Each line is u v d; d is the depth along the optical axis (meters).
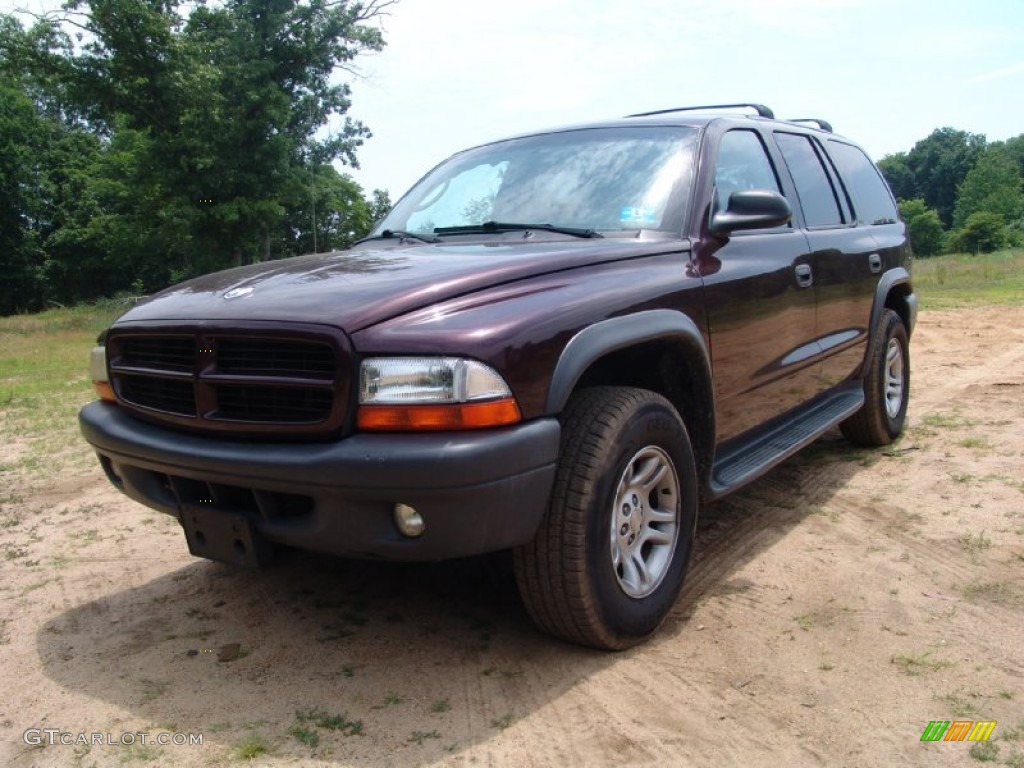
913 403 6.54
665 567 2.94
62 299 50.16
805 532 3.85
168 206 29.98
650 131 3.75
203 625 3.11
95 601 3.37
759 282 3.57
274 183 29.91
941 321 12.09
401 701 2.54
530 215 3.52
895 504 4.17
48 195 48.53
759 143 4.14
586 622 2.63
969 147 113.50
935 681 2.56
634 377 3.24
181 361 2.73
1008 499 4.14
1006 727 2.32
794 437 4.03
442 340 2.33
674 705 2.47
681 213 3.36
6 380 10.85
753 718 2.40
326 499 2.37
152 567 3.72
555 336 2.51
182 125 28.00
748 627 2.95
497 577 3.45
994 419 5.82
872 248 4.93
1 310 47.59
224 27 29.19
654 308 2.89
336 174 41.69
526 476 2.39
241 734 2.39
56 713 2.54
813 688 2.54
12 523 4.39
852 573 3.37
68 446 6.25
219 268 31.48
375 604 3.25
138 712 2.53
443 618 3.10
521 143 4.00
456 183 3.96
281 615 3.17
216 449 2.54
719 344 3.28
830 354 4.39
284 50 30.06
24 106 45.56
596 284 2.77
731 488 3.34
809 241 4.17
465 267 2.70
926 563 3.44
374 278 2.69
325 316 2.42
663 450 2.90
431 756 2.26
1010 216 92.62
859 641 2.82
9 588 3.53
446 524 2.30
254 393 2.53
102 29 26.66
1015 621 2.92
